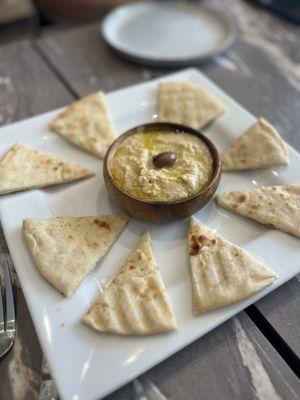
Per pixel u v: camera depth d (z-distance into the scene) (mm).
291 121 420
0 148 349
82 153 354
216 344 246
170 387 229
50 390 231
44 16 889
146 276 260
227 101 394
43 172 325
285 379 232
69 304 247
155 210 274
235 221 302
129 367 221
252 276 255
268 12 608
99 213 308
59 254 266
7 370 239
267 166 332
